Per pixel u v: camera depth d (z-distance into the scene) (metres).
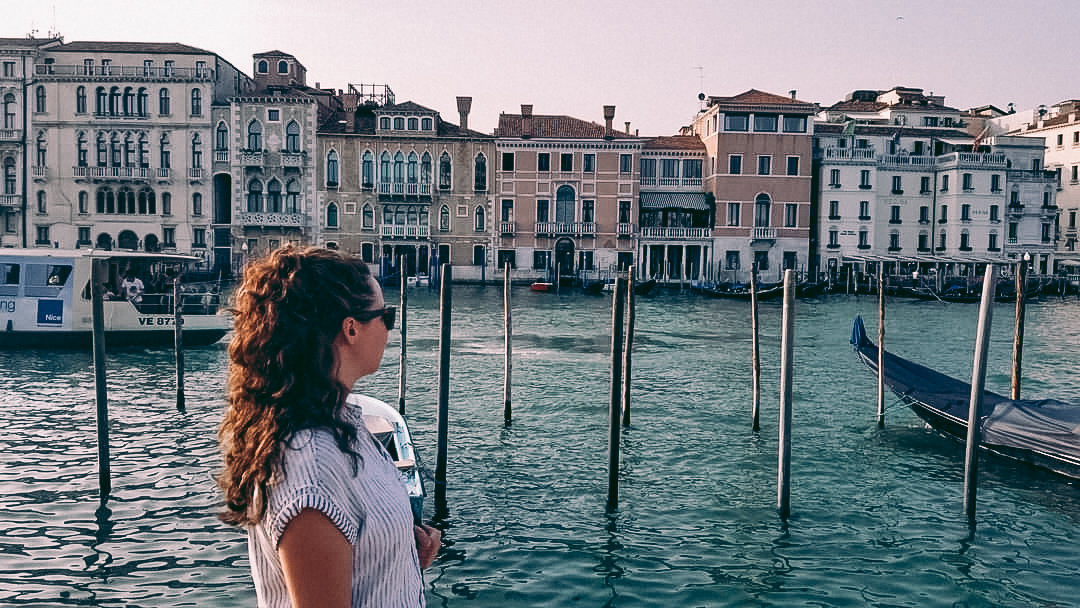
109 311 19.12
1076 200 61.09
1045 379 18.22
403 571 1.44
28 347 19.11
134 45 51.56
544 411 13.44
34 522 7.93
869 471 9.98
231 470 1.43
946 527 8.09
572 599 6.45
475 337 24.91
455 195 53.41
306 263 1.47
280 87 52.56
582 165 53.59
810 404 14.12
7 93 50.31
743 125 53.38
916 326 31.30
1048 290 54.28
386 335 1.57
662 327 29.14
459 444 11.16
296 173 51.84
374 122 54.12
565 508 8.54
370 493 1.40
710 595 6.55
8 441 11.06
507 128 54.25
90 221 50.84
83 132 50.56
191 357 18.67
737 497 8.96
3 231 51.03
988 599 6.54
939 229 56.22
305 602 1.30
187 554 7.18
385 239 53.00
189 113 50.69
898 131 56.53
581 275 53.56
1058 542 7.72
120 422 12.23
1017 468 10.00
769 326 29.80
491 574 6.88
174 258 20.28
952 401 10.94
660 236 54.00
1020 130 67.88
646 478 9.66
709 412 13.42
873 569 7.08
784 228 53.78
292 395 1.39
